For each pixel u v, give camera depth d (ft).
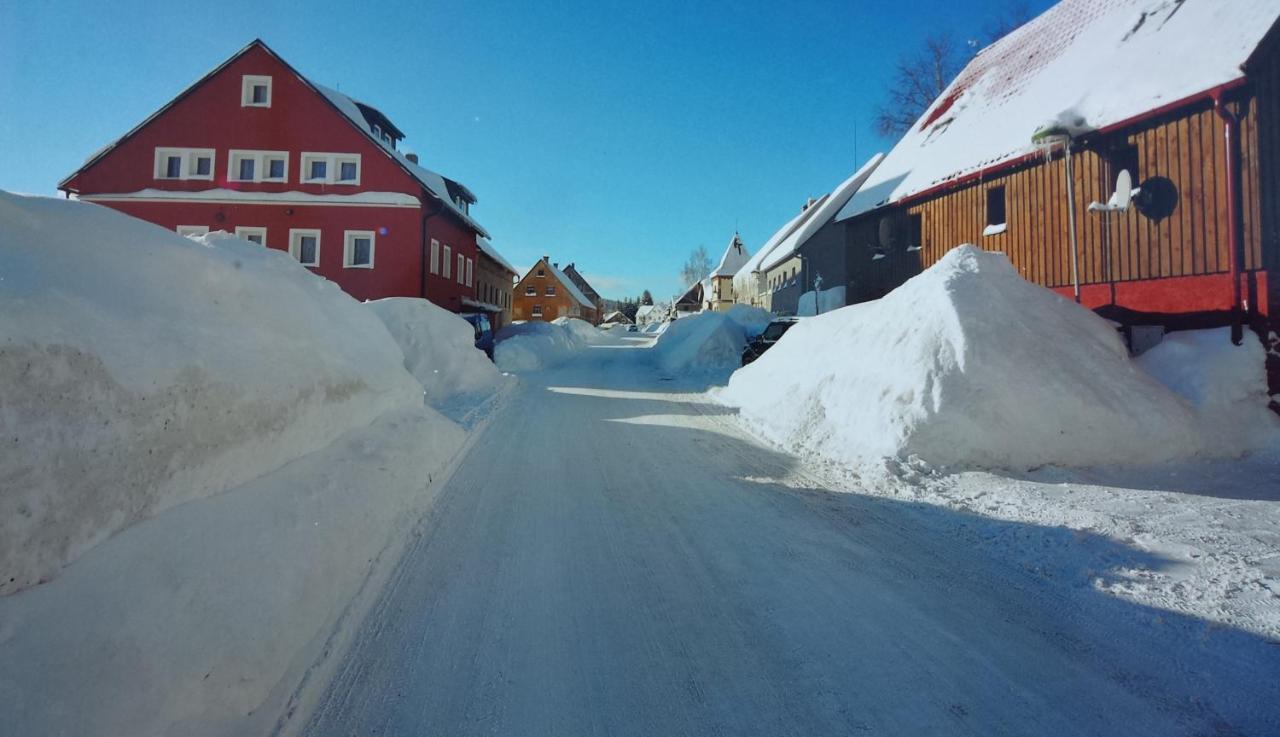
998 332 22.44
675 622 10.82
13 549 6.54
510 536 14.84
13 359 6.87
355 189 76.13
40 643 6.31
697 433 27.61
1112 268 32.53
